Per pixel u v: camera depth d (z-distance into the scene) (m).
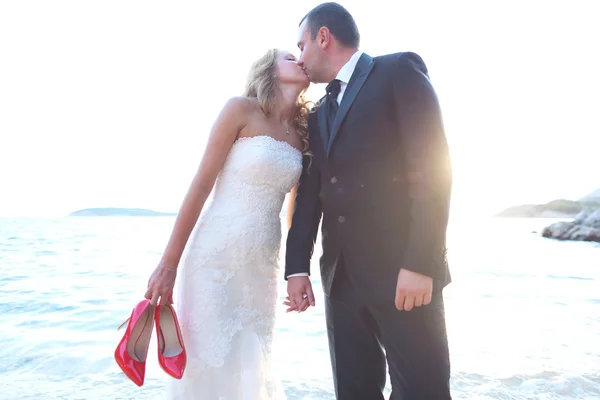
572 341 4.39
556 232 26.81
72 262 12.57
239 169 1.95
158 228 42.19
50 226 47.22
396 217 1.73
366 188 1.74
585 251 17.19
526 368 3.53
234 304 1.96
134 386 3.17
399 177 1.74
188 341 1.90
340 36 1.88
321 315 5.56
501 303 6.54
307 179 2.08
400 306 1.59
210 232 1.96
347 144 1.77
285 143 2.03
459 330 4.85
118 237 26.36
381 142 1.73
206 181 1.93
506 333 4.71
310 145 2.06
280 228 2.12
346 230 1.80
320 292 7.57
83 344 4.24
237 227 1.94
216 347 1.85
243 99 1.99
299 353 4.00
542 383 3.17
